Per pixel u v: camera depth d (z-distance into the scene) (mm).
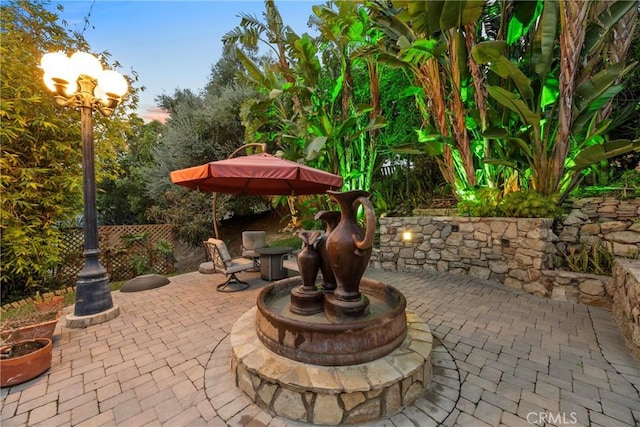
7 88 3789
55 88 2898
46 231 4305
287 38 6375
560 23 3873
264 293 2430
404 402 1715
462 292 3996
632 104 4297
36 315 2598
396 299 2352
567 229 4133
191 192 8648
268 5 6520
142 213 11961
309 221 7113
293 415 1638
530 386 1931
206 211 8664
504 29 4453
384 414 1641
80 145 4656
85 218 3166
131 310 3457
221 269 4336
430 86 4965
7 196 3875
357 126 6484
